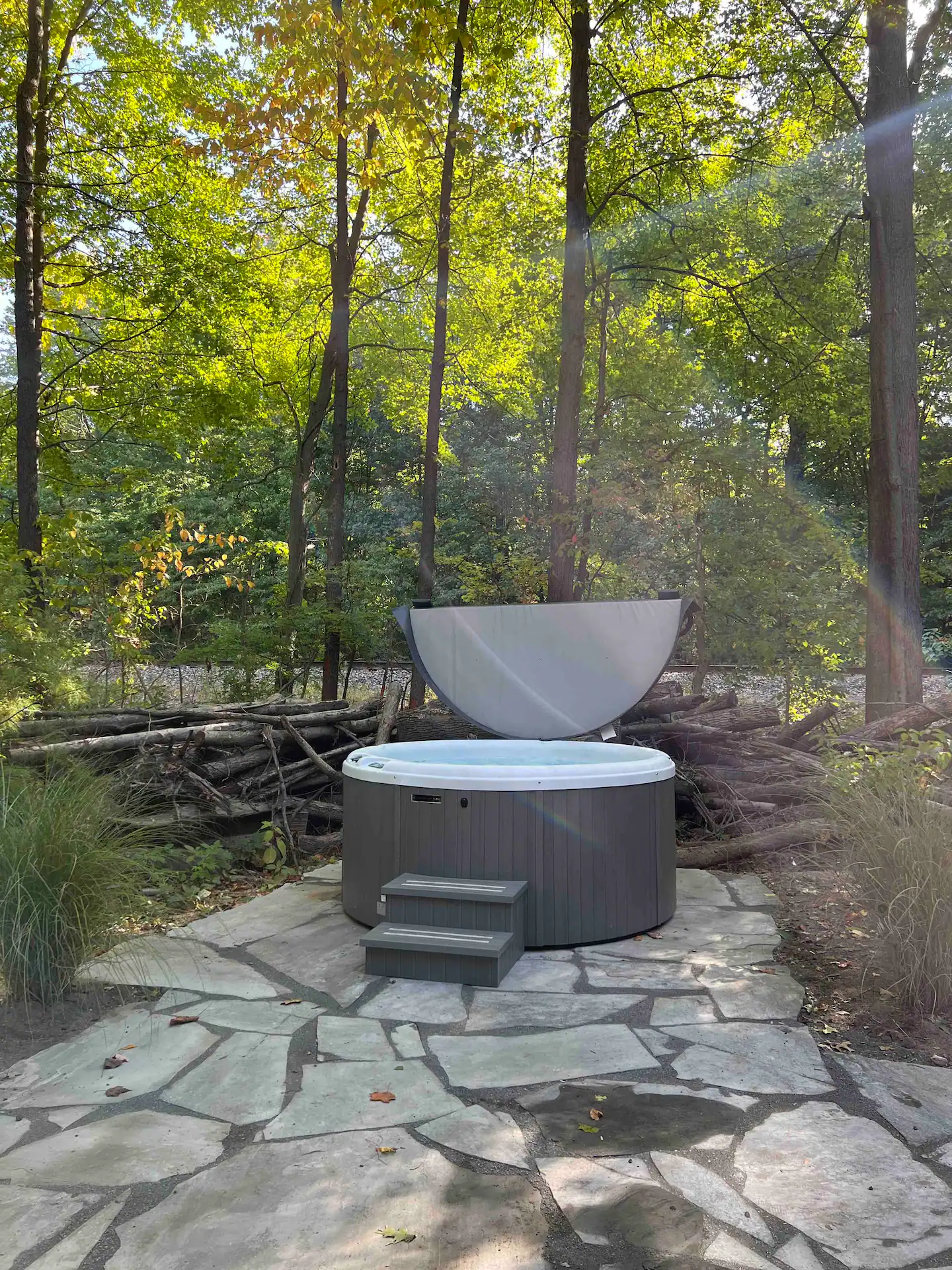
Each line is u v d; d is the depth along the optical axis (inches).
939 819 131.7
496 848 154.5
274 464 861.8
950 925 122.0
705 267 481.1
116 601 328.5
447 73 376.8
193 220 447.2
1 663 219.5
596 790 156.3
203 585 681.0
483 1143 89.0
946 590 677.9
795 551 356.8
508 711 223.0
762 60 395.5
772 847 210.7
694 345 531.8
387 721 261.1
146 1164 86.3
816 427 512.7
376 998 130.3
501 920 143.2
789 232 484.4
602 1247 72.6
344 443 422.0
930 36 382.9
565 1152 87.3
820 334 466.0
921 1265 70.3
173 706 288.4
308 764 241.8
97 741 207.5
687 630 223.8
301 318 540.4
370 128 390.3
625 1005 126.2
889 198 327.6
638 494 364.8
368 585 409.1
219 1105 98.5
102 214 414.9
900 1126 92.4
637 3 390.3
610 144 438.0
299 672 412.2
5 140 404.2
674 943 155.0
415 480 952.3
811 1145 88.5
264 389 510.0
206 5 406.0
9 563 245.4
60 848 128.3
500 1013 123.7
